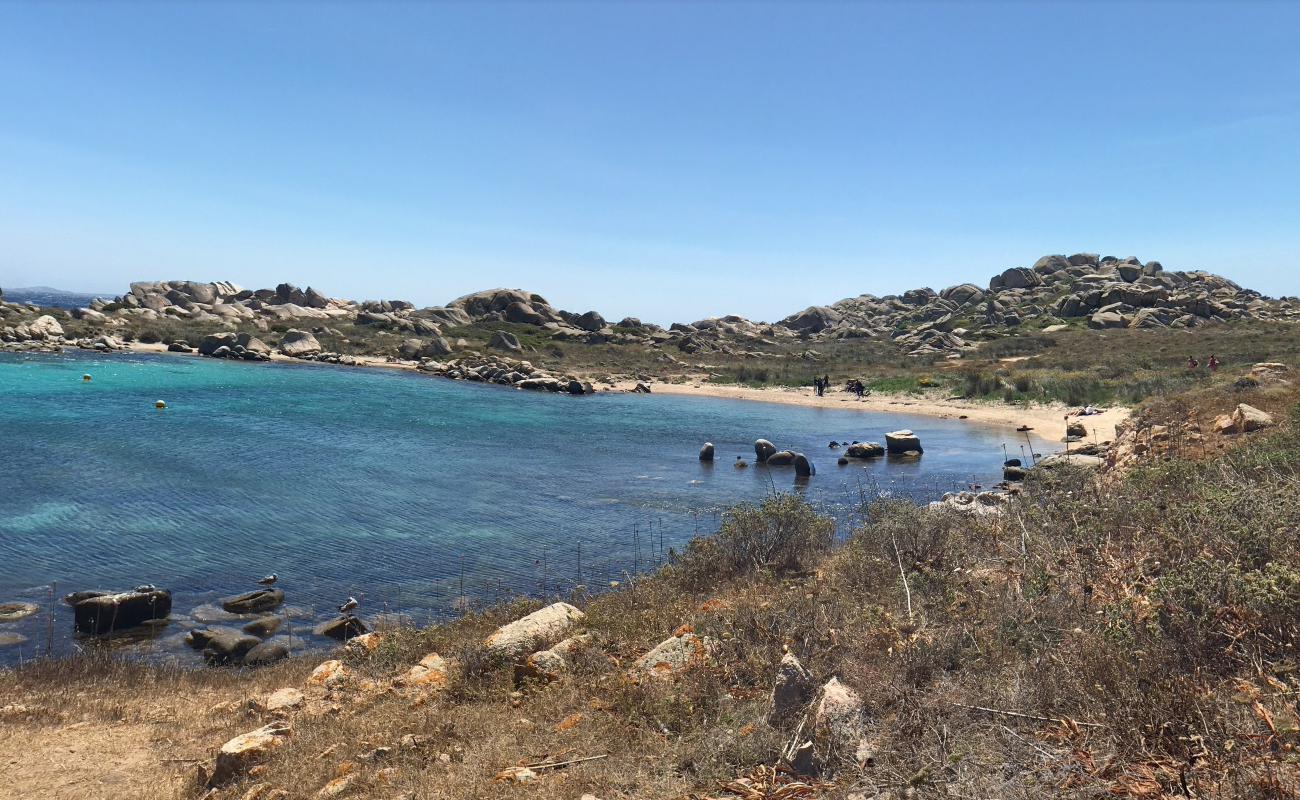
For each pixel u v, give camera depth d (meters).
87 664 11.41
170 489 22.69
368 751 7.10
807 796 5.05
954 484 27.19
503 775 6.00
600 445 35.66
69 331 77.88
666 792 5.42
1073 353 76.06
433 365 75.38
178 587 15.54
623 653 8.86
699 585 12.43
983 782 4.53
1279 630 5.47
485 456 31.23
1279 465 10.69
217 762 7.42
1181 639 5.67
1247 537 6.93
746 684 7.24
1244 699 4.86
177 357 71.31
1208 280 122.31
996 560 9.98
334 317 104.00
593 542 19.17
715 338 109.50
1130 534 8.52
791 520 13.58
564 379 69.19
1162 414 21.86
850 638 7.45
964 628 7.12
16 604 14.20
